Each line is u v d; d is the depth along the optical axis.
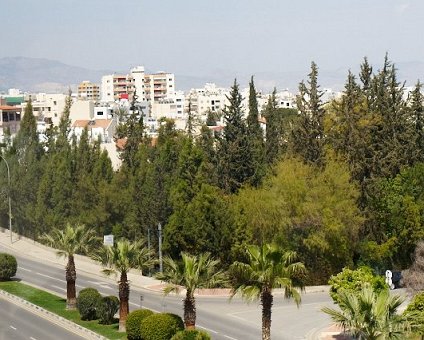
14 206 129.50
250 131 117.12
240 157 101.38
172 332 60.84
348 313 43.69
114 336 66.06
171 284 62.78
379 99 106.00
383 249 91.50
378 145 103.19
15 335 68.81
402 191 93.62
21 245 120.62
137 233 98.44
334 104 105.50
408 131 105.12
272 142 116.25
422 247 70.81
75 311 77.38
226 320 72.19
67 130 168.25
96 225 106.56
